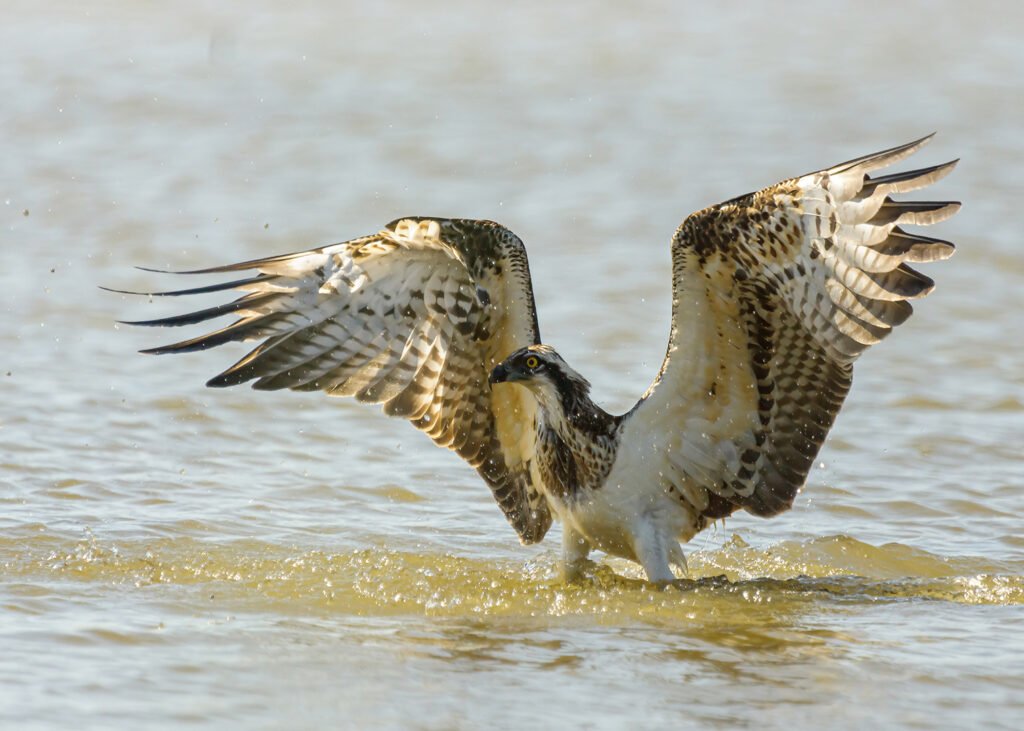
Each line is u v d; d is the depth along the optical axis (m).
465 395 13.09
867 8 53.97
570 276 23.56
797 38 48.25
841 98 39.38
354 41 46.50
